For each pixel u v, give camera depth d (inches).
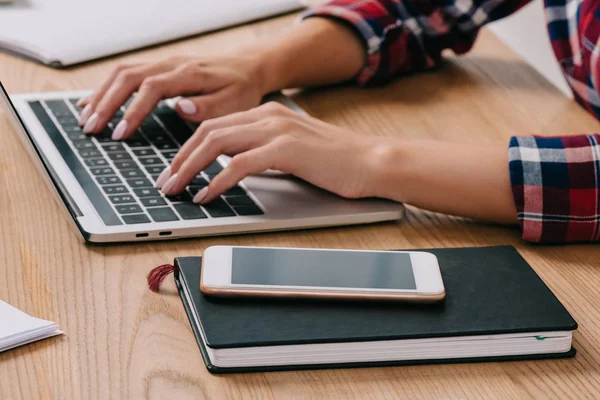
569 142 30.3
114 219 27.2
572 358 23.2
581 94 39.4
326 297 22.9
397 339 21.9
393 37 41.1
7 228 27.1
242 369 21.4
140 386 20.7
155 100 33.7
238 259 23.8
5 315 22.4
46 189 29.5
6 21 42.1
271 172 31.5
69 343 22.0
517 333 22.6
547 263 28.0
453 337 22.3
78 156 31.3
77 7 44.8
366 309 22.9
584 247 29.3
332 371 21.8
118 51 41.7
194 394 20.6
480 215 30.1
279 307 22.6
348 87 41.2
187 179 29.0
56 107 35.1
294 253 24.5
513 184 29.3
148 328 22.8
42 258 25.6
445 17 43.1
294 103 37.7
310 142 30.1
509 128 37.1
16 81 38.2
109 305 23.7
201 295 22.8
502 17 43.5
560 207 29.0
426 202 30.1
